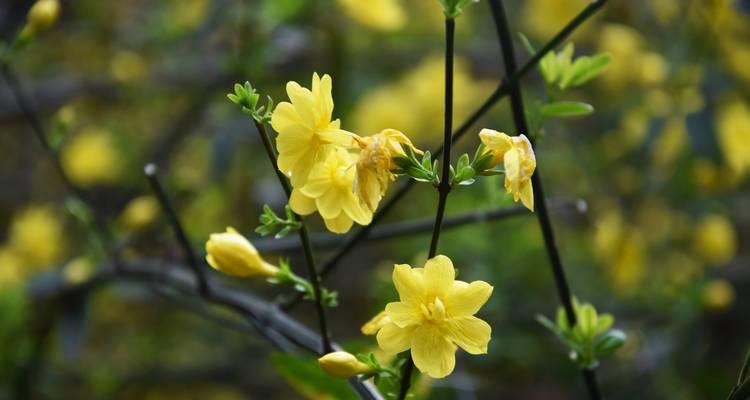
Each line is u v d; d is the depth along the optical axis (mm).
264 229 916
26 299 1484
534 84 1886
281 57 1724
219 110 1724
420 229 1092
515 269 1693
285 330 1031
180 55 1938
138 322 2176
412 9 2000
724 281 2006
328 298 934
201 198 1883
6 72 1174
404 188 1010
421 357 869
